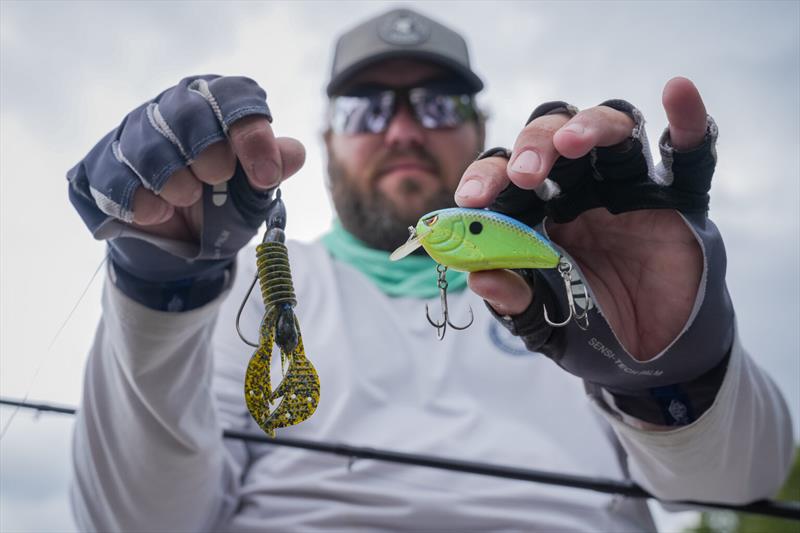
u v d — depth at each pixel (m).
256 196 0.28
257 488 0.44
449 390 0.49
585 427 0.47
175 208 0.29
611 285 0.29
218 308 0.35
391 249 0.60
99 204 0.27
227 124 0.26
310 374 0.23
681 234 0.28
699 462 0.35
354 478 0.44
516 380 0.49
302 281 0.55
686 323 0.29
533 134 0.25
